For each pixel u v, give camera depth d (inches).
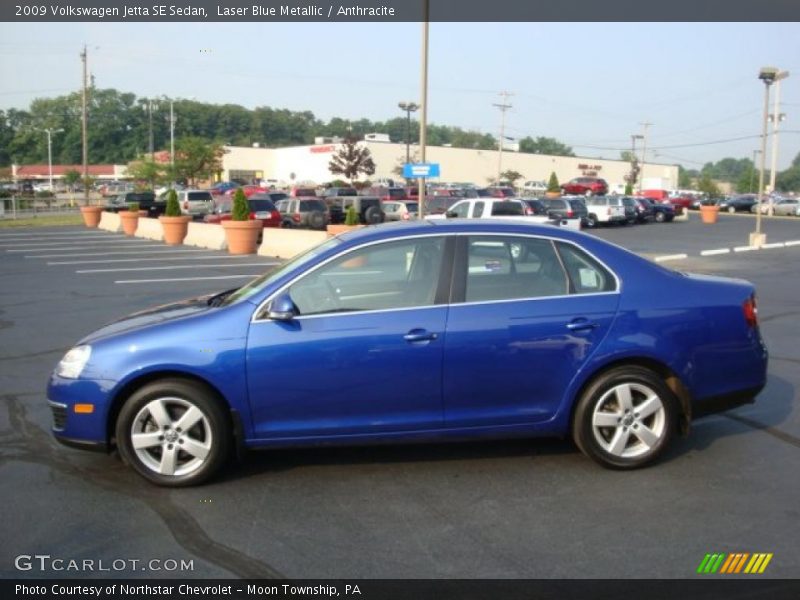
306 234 833.5
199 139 2642.7
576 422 192.5
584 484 187.2
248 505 176.6
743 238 1286.9
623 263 197.3
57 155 5049.2
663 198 2357.3
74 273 698.2
